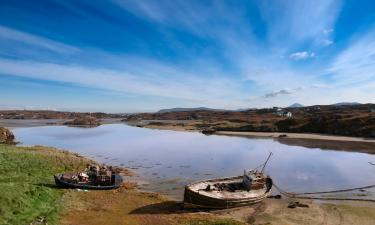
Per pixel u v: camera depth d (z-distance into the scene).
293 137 92.88
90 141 83.50
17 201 21.53
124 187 34.44
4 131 77.94
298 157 57.19
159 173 43.00
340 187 35.88
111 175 33.66
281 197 31.59
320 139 86.56
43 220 20.50
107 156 57.38
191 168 46.50
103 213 24.98
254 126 115.94
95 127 150.12
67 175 33.94
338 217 25.86
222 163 50.62
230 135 103.19
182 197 31.55
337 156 58.44
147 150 65.38
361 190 34.56
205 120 177.88
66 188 31.00
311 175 42.12
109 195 30.48
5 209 19.83
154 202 29.17
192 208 27.12
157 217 24.97
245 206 28.28
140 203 28.61
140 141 83.81
